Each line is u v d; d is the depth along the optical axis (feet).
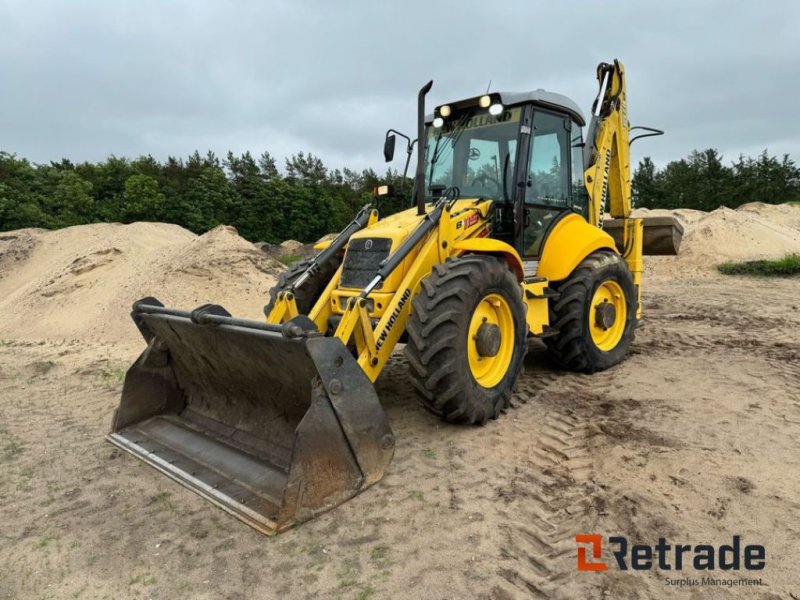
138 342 25.36
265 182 136.05
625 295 19.27
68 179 110.42
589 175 19.58
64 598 8.47
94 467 12.61
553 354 18.03
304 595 8.32
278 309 13.70
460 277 12.92
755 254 44.57
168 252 33.94
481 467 11.96
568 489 11.02
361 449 10.75
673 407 14.80
